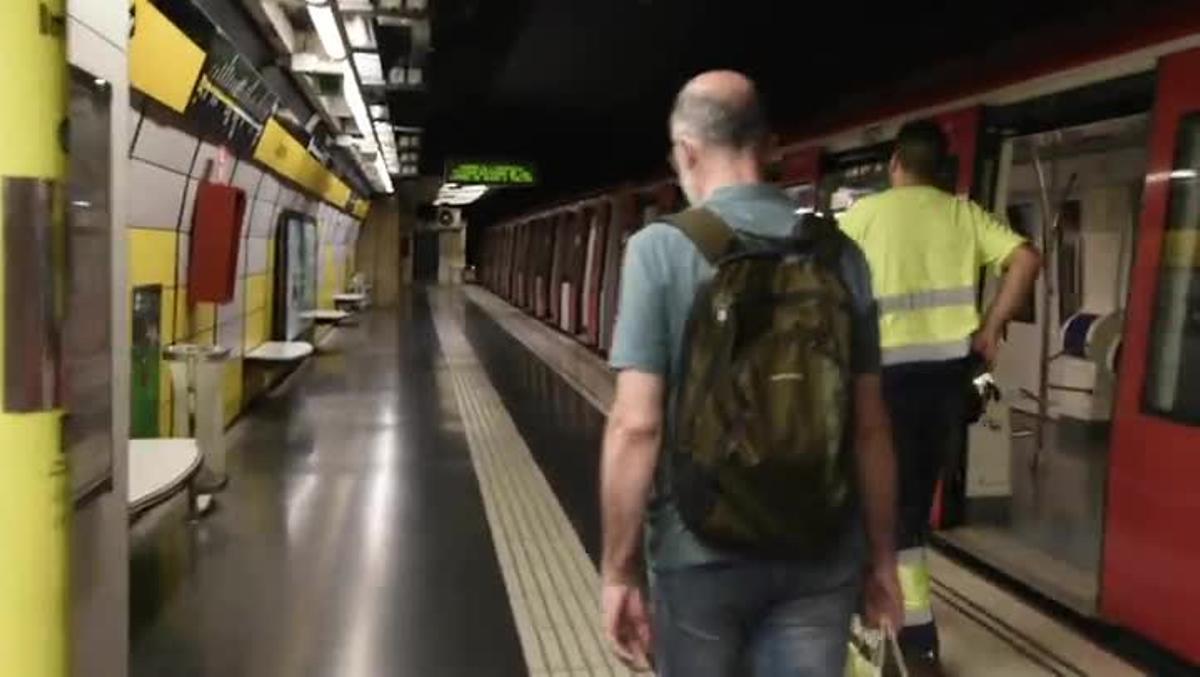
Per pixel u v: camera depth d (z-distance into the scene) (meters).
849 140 6.85
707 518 1.82
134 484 4.20
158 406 6.28
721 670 1.91
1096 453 8.17
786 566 1.86
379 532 5.91
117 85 2.14
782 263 1.87
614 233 15.21
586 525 6.11
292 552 5.49
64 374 1.38
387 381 12.66
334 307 20.14
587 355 15.91
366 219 27.77
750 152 2.01
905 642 3.53
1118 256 8.14
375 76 8.05
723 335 1.81
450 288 40.16
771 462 1.78
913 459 3.50
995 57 5.35
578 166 25.58
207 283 7.19
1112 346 8.27
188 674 3.88
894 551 2.08
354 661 4.04
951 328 3.48
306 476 7.32
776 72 14.09
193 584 4.94
